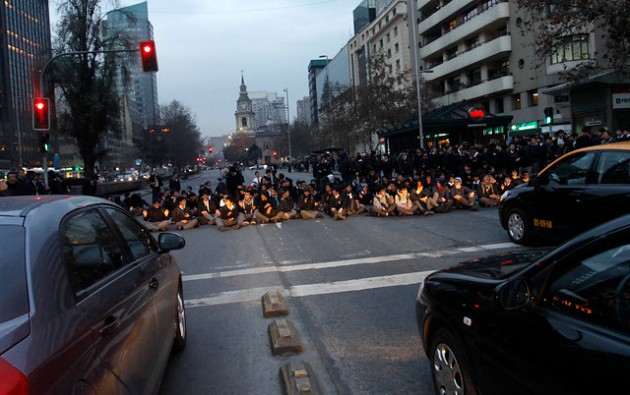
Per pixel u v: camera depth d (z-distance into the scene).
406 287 6.84
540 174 8.44
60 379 1.95
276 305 6.11
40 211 2.69
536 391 2.45
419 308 3.73
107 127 31.89
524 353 2.54
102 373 2.30
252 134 151.75
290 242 11.15
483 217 13.07
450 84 50.94
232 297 6.92
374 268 8.09
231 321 5.89
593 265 2.47
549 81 36.50
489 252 8.70
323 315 5.89
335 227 12.96
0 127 80.44
